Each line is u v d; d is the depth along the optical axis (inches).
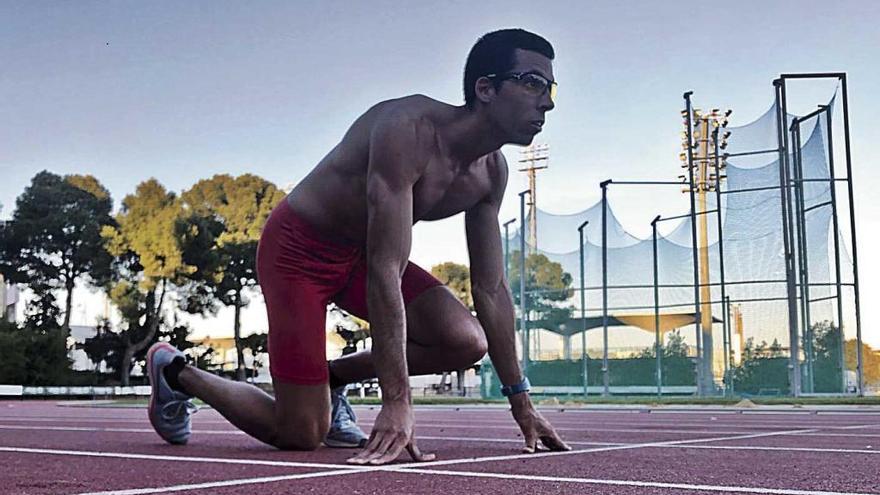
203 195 1640.0
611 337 830.5
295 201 156.3
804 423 314.7
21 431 247.0
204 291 1615.4
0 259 1688.0
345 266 159.2
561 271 852.6
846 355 754.8
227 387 162.1
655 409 549.0
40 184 1733.5
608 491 88.8
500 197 155.9
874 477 105.7
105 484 95.0
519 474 105.6
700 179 888.3
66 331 1657.2
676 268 809.5
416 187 140.2
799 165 775.7
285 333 153.3
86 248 1654.8
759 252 769.6
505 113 139.5
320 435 156.9
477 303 154.7
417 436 213.9
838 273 743.7
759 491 89.7
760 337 764.6
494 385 901.8
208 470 111.4
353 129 148.9
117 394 1440.7
